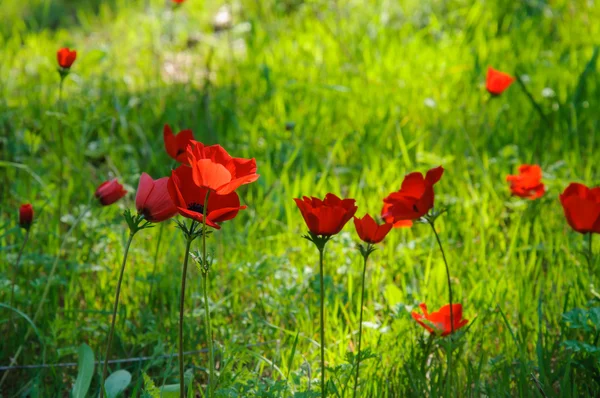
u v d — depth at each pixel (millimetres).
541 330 2043
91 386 2049
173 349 2035
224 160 1832
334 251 2266
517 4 3596
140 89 3170
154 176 2537
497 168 2498
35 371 2064
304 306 2158
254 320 2119
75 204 2447
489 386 1985
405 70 3104
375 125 2705
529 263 2230
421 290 2182
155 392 1888
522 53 3217
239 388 1939
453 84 3004
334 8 3818
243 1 4059
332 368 1929
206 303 1840
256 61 3297
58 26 4133
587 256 2096
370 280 2223
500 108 2809
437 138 2660
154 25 3934
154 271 2178
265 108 2865
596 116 2717
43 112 2807
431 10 3705
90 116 2391
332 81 3047
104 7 4207
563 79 2947
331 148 2609
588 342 2027
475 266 2234
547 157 2535
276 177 2516
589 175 2439
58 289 2229
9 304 2139
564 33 3393
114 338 2107
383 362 2053
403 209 1918
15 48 3611
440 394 1965
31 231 2309
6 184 2525
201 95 2926
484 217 2357
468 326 1998
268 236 2332
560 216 2361
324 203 1850
